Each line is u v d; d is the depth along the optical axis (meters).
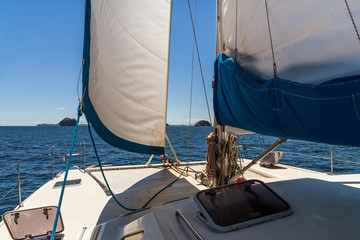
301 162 14.09
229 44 2.78
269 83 1.82
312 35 1.69
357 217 1.78
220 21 2.99
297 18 1.77
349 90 1.31
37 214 2.54
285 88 1.68
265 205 1.99
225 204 1.99
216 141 3.65
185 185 4.69
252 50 2.29
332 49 1.58
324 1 1.59
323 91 1.45
